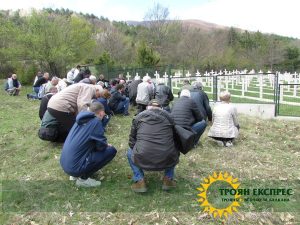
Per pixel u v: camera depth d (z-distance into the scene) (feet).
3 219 13.00
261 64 138.72
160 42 162.61
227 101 21.86
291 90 55.26
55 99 20.06
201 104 23.57
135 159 14.11
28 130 25.94
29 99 45.14
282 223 12.50
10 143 22.59
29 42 72.23
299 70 117.91
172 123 14.52
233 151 20.35
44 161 19.02
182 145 14.78
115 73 71.05
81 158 14.83
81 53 87.56
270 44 146.00
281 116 30.55
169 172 14.96
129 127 26.58
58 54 72.90
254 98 40.86
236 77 67.21
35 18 73.41
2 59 79.25
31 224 12.71
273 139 23.44
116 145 21.53
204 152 20.15
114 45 149.07
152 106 14.71
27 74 74.18
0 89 59.88
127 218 12.96
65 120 20.17
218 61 137.39
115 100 30.55
